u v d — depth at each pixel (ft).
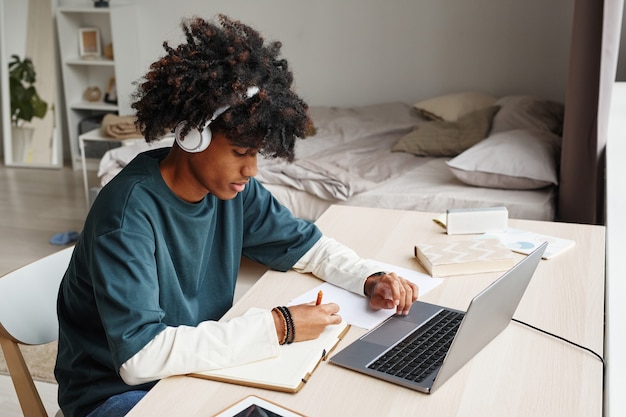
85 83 18.15
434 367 3.98
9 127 17.89
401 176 10.94
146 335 3.97
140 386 4.52
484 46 14.75
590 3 8.36
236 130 4.03
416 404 3.68
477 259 5.28
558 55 14.29
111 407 4.33
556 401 3.68
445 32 14.96
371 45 15.60
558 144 10.70
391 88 15.70
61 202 15.12
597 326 4.45
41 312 5.17
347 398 3.74
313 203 10.34
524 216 9.43
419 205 9.81
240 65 4.04
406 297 4.69
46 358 8.69
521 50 14.51
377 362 4.05
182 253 4.63
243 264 7.42
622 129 9.53
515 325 4.47
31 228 13.57
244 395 3.78
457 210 6.08
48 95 17.80
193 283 4.82
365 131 13.55
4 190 16.03
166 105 4.20
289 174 10.42
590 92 8.64
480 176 10.04
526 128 12.19
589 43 8.49
